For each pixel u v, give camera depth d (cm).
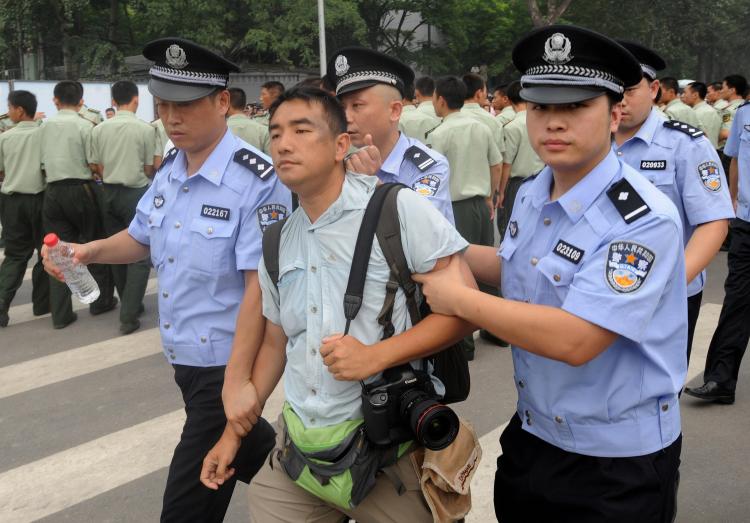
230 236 223
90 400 428
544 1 3025
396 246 160
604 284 150
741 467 324
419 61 3009
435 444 154
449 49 3134
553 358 151
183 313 229
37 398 433
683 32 3194
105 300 615
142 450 362
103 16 2677
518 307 150
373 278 161
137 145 596
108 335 554
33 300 607
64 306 572
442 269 162
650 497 164
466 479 168
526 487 178
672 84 872
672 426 169
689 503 298
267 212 222
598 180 160
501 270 185
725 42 3894
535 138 160
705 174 273
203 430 226
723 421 370
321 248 164
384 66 259
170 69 215
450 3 2942
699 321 532
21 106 575
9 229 582
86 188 593
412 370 165
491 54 3216
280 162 157
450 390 179
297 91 158
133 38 2742
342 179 166
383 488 170
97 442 372
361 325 162
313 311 165
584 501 167
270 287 178
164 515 228
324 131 157
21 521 300
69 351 518
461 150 520
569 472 170
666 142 282
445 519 166
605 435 164
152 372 472
